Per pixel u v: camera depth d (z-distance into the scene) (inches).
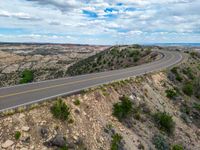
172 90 1267.2
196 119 1109.1
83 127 630.5
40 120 576.7
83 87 912.3
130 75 1305.4
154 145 751.7
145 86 1142.3
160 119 885.8
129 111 807.1
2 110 579.5
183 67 1850.4
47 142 525.7
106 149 606.9
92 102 767.7
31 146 503.8
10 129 523.5
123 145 651.5
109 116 751.7
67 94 751.1
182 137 899.4
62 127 587.5
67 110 620.4
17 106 616.7
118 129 709.9
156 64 1985.7
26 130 532.4
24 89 895.1
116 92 922.7
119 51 3427.7
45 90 869.2
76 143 566.9
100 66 3245.6
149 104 988.6
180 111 1115.9
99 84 955.3
